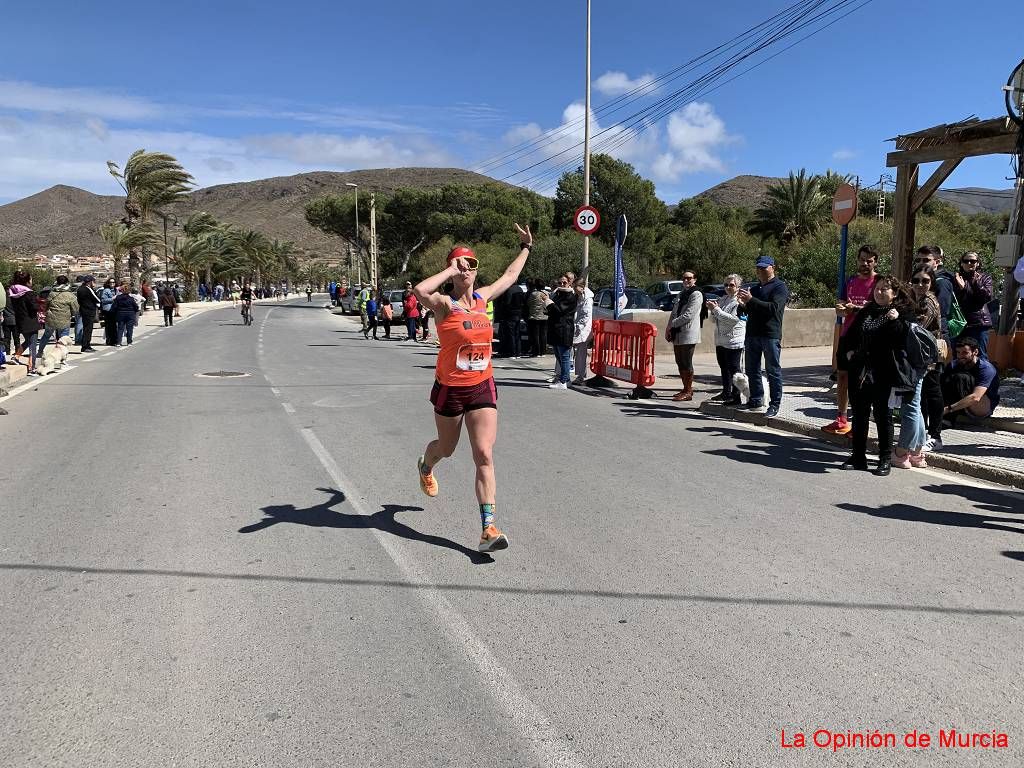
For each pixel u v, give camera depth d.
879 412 6.51
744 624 3.70
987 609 3.86
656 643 3.50
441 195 63.06
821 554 4.63
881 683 3.16
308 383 12.61
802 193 38.81
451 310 4.57
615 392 11.62
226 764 2.62
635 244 48.59
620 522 5.24
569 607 3.89
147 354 18.25
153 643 3.48
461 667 3.29
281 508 5.55
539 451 7.46
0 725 2.84
